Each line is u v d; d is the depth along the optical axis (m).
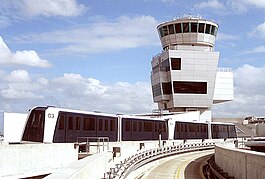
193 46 98.81
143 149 39.53
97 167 14.28
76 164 10.75
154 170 34.38
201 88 96.19
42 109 33.06
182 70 95.50
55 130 33.22
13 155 21.16
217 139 69.56
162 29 102.81
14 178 21.02
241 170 19.03
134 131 45.03
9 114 33.72
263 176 14.91
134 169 30.39
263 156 15.03
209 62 96.50
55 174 8.08
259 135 108.94
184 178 28.56
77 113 35.97
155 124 50.47
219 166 28.38
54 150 25.58
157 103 105.50
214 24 100.94
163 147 46.03
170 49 97.69
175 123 56.66
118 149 24.50
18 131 34.06
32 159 22.97
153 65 105.25
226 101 107.00
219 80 103.69
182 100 95.38
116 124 41.78
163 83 97.69
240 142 56.88
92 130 37.66
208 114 97.44
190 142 59.91
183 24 98.62
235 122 122.69
